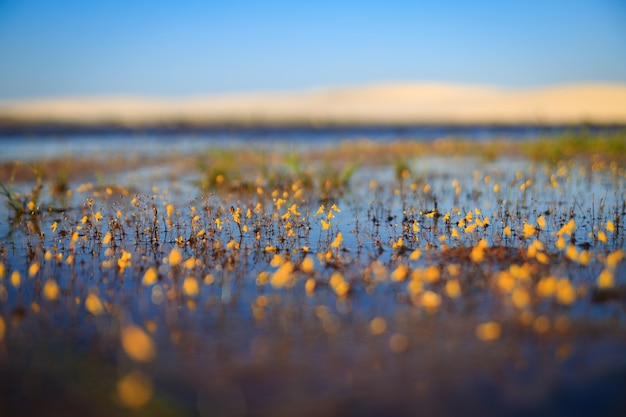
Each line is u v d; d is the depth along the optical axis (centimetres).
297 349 289
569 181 951
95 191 890
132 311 347
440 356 278
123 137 2653
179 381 258
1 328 301
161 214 683
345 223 629
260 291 384
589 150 1447
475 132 2828
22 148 1944
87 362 279
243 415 229
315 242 532
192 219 607
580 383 248
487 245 493
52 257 480
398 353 282
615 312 327
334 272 426
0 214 711
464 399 238
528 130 2867
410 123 3747
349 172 943
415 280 367
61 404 241
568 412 226
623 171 1057
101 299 370
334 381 255
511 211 679
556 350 280
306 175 960
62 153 1675
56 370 271
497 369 263
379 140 2298
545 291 338
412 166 1225
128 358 282
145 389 249
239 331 313
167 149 1853
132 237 560
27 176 1120
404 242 524
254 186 908
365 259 464
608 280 355
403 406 233
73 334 313
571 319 318
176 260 429
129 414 232
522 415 225
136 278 418
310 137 2591
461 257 456
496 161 1409
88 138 2583
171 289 390
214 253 492
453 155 1623
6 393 250
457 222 620
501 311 334
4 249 507
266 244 525
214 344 296
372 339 300
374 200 785
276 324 323
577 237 520
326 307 349
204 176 1043
